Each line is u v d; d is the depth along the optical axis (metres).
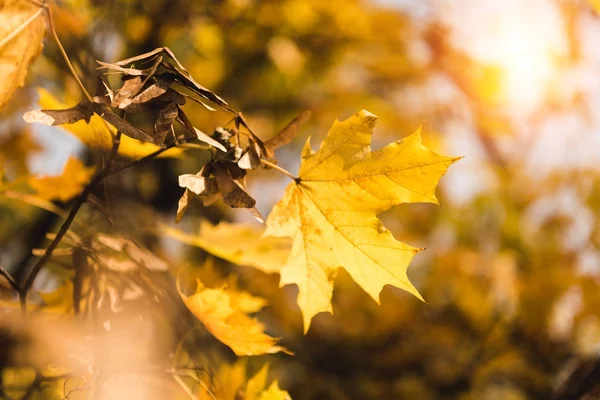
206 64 2.07
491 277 1.90
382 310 1.91
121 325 1.08
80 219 1.15
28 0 1.04
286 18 2.14
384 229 1.05
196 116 1.61
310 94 2.34
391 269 1.06
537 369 1.72
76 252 1.08
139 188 1.50
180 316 1.14
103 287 1.08
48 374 1.09
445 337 1.89
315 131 2.37
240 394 1.12
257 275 1.70
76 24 1.27
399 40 2.28
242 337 1.07
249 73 2.18
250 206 1.00
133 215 1.22
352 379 1.84
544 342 1.76
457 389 1.81
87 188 1.04
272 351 1.07
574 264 1.85
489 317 1.86
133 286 1.09
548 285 1.76
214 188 1.00
